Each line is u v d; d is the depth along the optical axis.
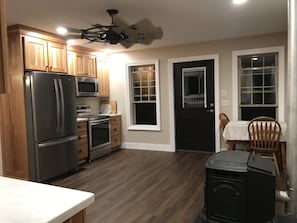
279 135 3.76
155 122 5.91
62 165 4.07
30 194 1.08
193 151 5.51
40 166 3.73
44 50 4.09
